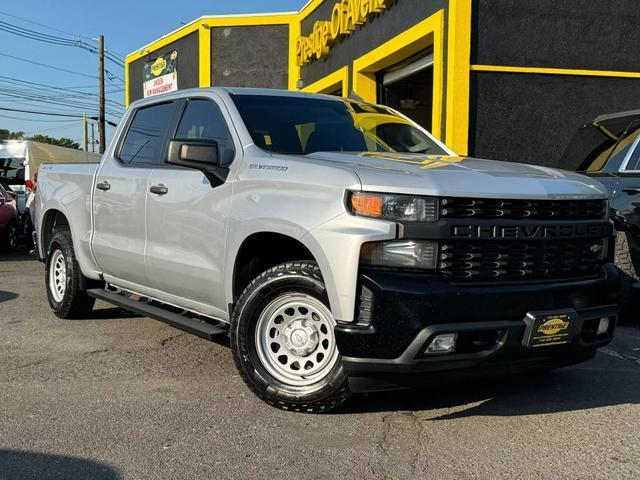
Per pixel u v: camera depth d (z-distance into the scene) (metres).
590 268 4.09
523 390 4.60
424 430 3.83
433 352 3.51
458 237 3.54
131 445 3.60
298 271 3.91
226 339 4.70
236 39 20.78
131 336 6.02
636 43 11.11
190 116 5.16
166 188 4.98
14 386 4.57
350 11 15.02
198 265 4.63
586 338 4.03
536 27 10.91
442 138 11.13
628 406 4.29
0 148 18.66
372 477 3.23
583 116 11.12
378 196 3.56
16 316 6.88
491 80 10.88
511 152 11.02
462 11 10.63
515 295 3.62
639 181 6.23
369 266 3.56
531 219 3.76
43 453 3.49
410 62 13.66
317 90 18.03
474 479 3.22
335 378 3.84
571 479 3.23
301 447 3.57
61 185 6.69
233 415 4.03
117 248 5.57
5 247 13.83
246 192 4.25
